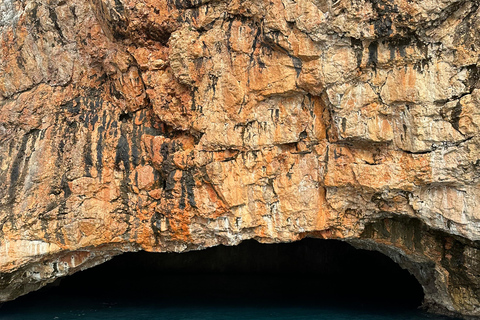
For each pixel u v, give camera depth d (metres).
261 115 16.97
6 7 19.09
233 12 16.62
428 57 14.92
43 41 18.67
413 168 15.34
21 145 18.11
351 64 15.36
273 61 16.31
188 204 17.39
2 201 17.42
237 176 17.08
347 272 27.58
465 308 17.59
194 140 17.70
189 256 30.27
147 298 23.08
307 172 16.91
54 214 17.39
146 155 17.95
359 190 16.34
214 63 16.89
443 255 17.38
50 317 19.31
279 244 29.97
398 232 17.69
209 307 21.08
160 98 17.70
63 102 18.56
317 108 16.56
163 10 17.20
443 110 14.90
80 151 17.95
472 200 15.02
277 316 19.22
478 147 14.48
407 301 21.75
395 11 14.60
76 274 26.89
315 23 15.19
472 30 14.48
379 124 15.66
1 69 18.83
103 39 18.59
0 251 17.02
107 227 17.78
